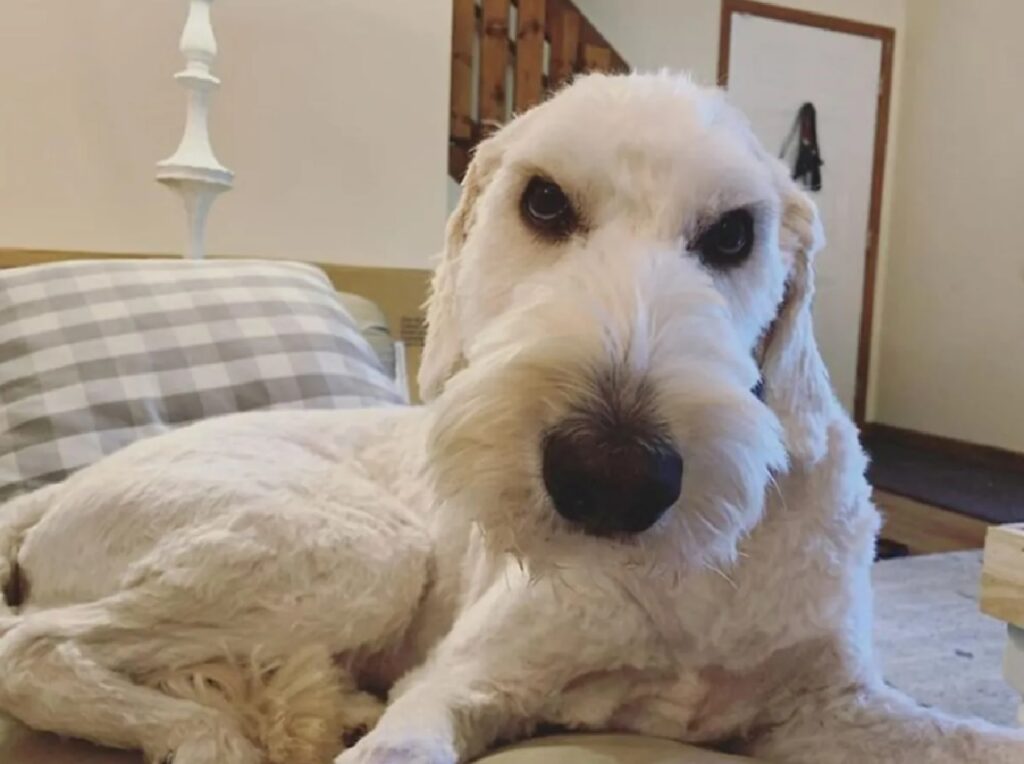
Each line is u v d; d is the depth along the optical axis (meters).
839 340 2.59
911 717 0.44
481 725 0.43
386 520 0.54
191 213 1.03
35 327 0.73
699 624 0.43
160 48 1.17
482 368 0.36
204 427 0.59
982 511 1.77
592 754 0.39
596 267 0.39
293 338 0.77
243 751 0.45
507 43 1.63
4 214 1.12
